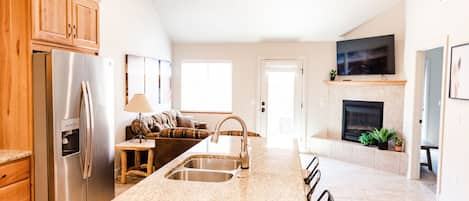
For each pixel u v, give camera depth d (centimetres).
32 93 263
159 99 656
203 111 734
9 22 263
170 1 595
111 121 337
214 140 212
